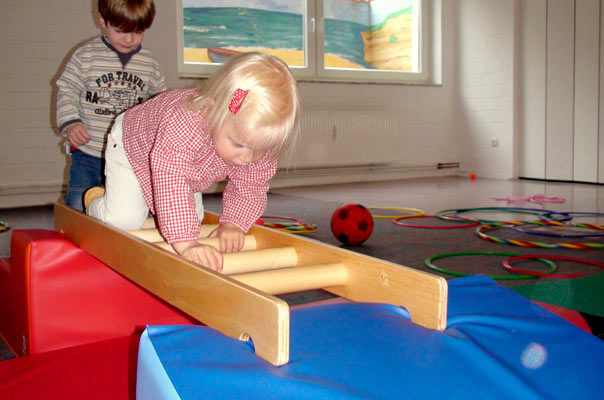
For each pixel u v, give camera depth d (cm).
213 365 78
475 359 89
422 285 103
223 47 561
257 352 83
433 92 667
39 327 133
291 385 74
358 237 276
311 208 414
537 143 617
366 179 633
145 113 144
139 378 82
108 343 124
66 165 473
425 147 670
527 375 89
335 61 625
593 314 167
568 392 86
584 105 567
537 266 232
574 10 566
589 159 568
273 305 79
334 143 586
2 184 451
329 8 614
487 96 650
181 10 526
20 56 448
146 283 114
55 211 181
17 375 106
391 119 621
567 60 578
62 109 197
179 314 148
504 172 641
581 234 300
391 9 653
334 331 95
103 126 208
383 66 658
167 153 125
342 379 79
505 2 620
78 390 100
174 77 509
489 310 117
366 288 117
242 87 111
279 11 582
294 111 115
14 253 143
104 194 164
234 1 561
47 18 454
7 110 448
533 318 113
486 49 645
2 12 440
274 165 150
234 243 146
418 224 341
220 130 116
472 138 673
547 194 490
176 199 125
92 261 138
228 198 154
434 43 671
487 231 318
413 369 84
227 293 89
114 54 207
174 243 124
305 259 136
